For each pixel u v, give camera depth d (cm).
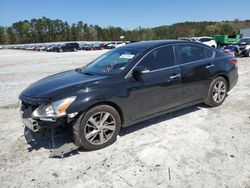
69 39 12412
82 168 348
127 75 419
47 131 391
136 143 412
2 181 327
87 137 383
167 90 464
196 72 508
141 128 470
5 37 12069
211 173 323
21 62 2114
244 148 382
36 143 425
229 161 348
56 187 311
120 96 404
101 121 396
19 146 421
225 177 314
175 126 473
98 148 397
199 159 356
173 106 486
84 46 5131
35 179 329
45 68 1531
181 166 341
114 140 416
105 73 436
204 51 543
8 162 371
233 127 461
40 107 365
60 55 3169
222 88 575
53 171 344
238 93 695
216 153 370
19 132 480
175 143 406
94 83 391
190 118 509
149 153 379
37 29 12456
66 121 367
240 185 299
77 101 367
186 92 498
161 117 520
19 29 12394
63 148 378
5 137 458
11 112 607
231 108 564
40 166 358
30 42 12244
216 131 445
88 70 480
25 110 396
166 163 350
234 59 605
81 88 379
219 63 557
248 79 905
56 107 357
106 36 12719
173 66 477
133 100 422
